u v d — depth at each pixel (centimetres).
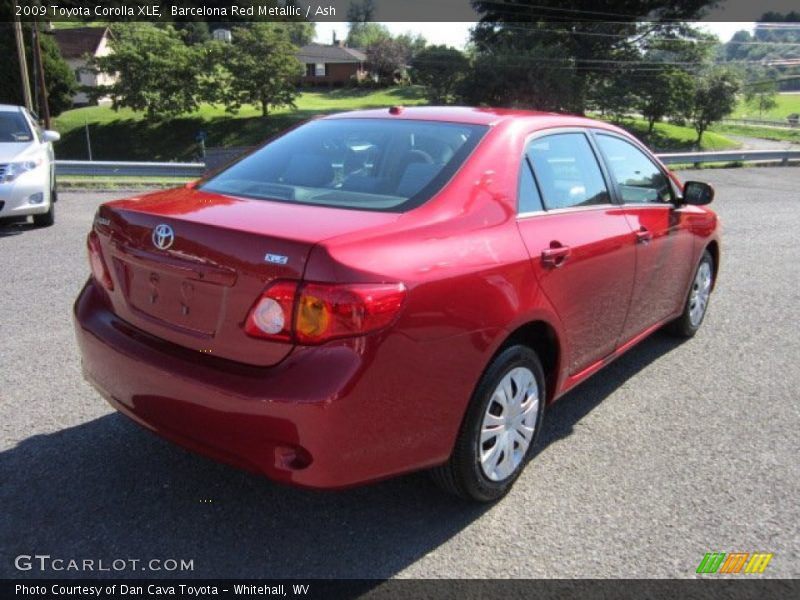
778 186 1659
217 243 251
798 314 621
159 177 1570
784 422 402
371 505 305
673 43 6338
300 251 236
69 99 5294
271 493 312
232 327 248
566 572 266
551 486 326
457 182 296
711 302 653
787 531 296
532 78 5338
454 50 5647
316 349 235
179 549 272
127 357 274
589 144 388
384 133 339
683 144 5856
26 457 331
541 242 312
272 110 5934
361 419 239
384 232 255
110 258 297
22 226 910
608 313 377
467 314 267
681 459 356
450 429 271
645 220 411
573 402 423
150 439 352
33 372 428
